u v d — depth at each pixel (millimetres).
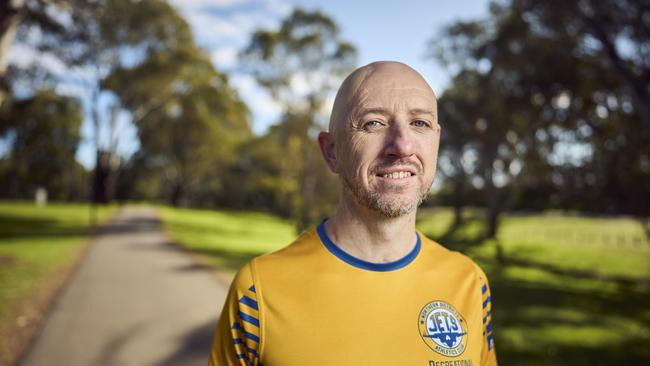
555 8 15203
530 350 7391
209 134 42688
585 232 35281
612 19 13883
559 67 17094
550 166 19969
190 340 6070
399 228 1191
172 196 57312
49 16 16938
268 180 39094
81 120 40406
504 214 48219
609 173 17844
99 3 19172
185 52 31875
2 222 23906
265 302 1120
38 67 24031
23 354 5371
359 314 1109
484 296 1328
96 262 12805
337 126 1192
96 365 5105
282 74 33750
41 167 46938
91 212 34844
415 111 1125
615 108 17297
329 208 25969
